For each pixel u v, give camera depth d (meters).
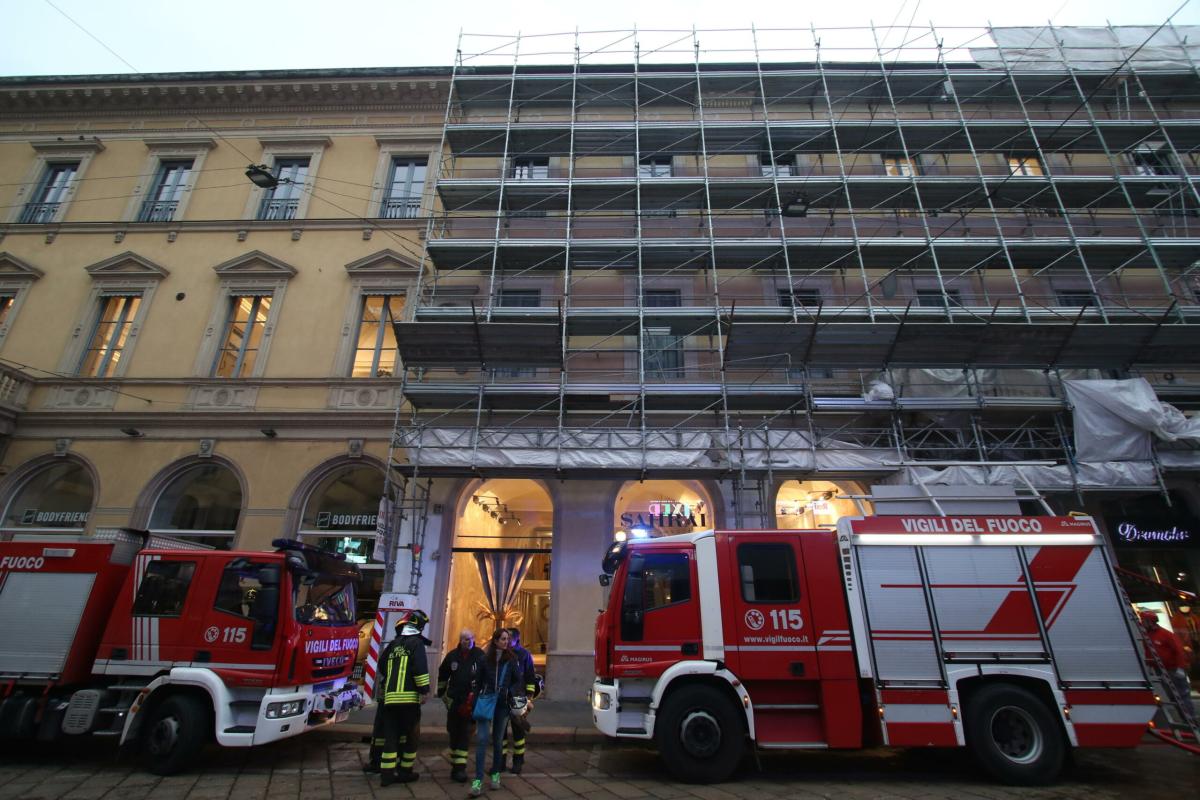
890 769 7.65
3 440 15.01
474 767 7.89
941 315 13.91
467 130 16.39
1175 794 6.57
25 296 16.78
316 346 15.70
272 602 7.79
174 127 18.78
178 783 6.88
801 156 17.50
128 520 14.18
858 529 7.76
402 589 13.28
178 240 17.20
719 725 7.12
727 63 17.58
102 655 7.70
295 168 18.34
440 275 16.11
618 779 7.28
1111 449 12.32
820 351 13.29
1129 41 17.27
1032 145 16.58
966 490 8.42
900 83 16.94
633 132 16.39
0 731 7.40
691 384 13.63
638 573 7.96
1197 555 13.30
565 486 14.23
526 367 14.70
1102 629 7.22
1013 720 7.07
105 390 15.48
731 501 13.73
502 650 7.16
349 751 8.64
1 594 8.12
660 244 14.79
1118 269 14.20
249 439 14.81
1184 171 15.37
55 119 19.12
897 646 7.21
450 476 13.21
